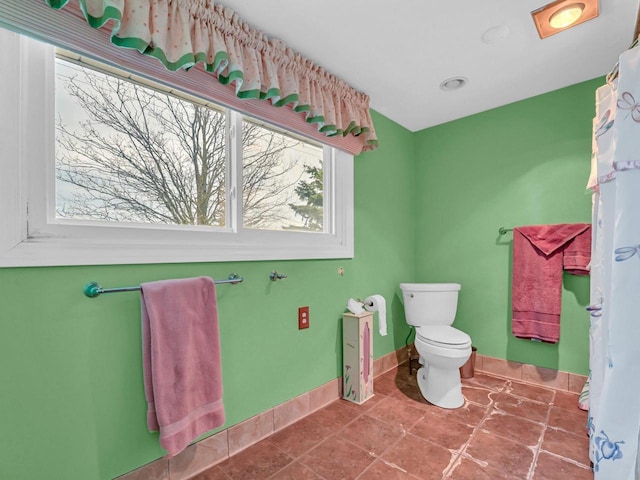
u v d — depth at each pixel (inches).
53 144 42.9
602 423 34.3
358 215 90.7
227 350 60.2
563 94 84.7
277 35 61.2
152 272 50.8
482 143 99.3
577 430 65.9
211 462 56.9
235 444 60.6
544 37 62.9
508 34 62.1
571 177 83.9
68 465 43.0
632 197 32.8
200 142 61.4
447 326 89.4
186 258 54.2
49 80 42.5
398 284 106.8
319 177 84.8
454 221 105.8
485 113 98.5
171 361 47.3
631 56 33.6
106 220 49.3
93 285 44.3
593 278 55.7
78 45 40.3
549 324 84.3
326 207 85.0
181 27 46.7
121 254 47.2
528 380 90.7
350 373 81.4
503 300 95.8
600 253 51.2
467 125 102.4
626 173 33.3
